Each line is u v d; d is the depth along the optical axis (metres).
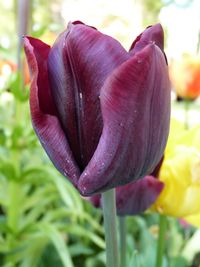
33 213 0.87
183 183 0.38
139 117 0.21
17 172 0.81
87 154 0.23
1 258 0.86
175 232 0.76
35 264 0.83
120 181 0.23
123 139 0.22
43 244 0.82
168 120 0.23
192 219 0.43
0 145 0.82
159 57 0.21
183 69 0.87
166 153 0.40
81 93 0.23
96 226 0.85
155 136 0.23
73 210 0.79
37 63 0.23
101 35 0.22
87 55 0.22
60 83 0.23
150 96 0.21
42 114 0.23
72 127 0.23
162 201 0.38
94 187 0.22
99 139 0.23
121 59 0.22
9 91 0.82
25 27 0.78
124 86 0.21
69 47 0.22
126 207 0.34
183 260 0.71
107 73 0.22
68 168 0.23
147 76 0.21
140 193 0.33
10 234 0.84
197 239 0.74
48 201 0.89
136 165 0.22
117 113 0.21
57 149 0.23
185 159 0.37
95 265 0.87
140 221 0.84
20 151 0.83
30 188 1.00
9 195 0.85
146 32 0.23
